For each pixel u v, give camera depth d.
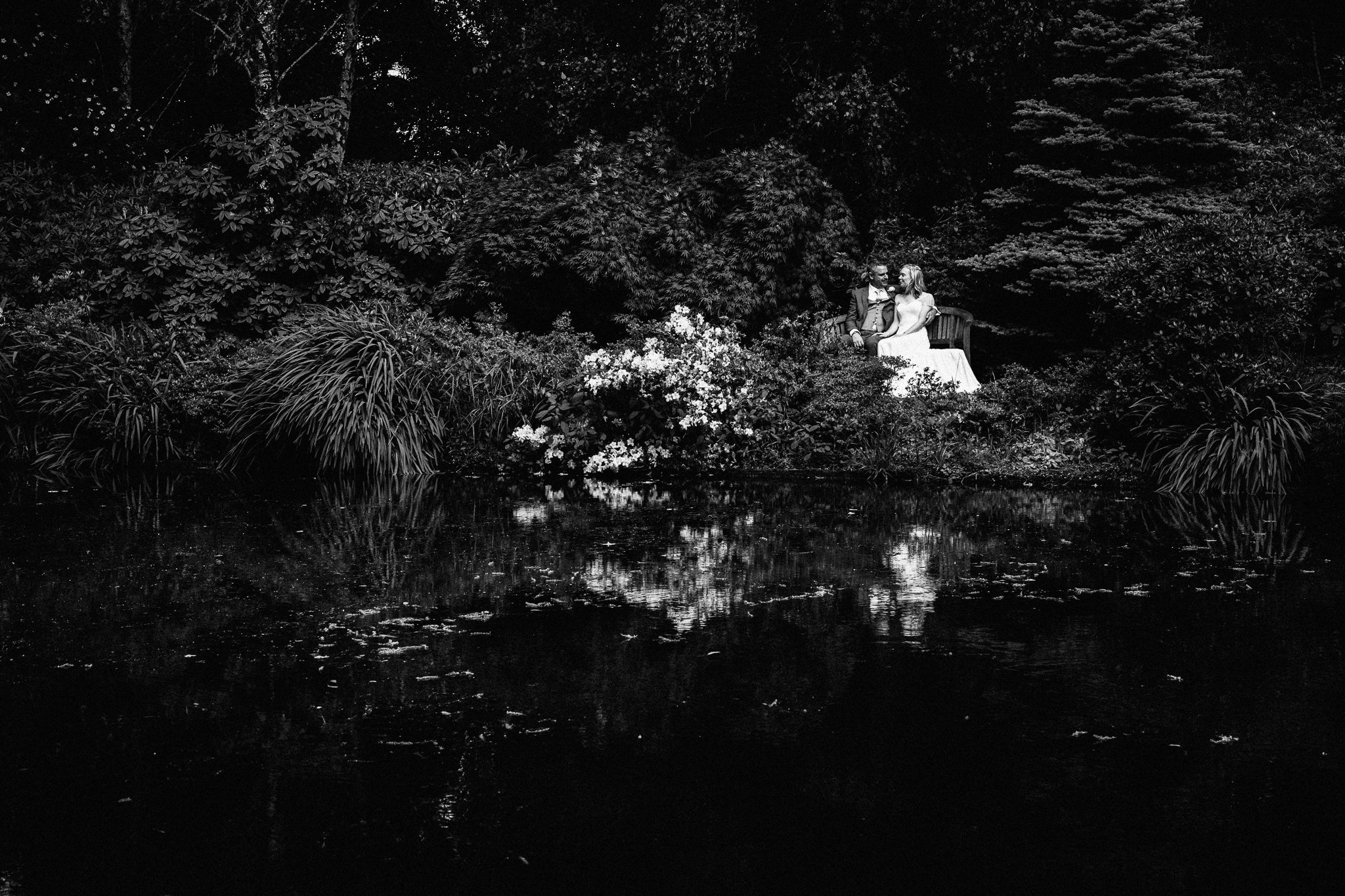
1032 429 11.08
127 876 2.41
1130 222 12.77
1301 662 4.05
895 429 10.43
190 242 13.12
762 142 17.39
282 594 5.20
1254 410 9.17
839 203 15.43
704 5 15.81
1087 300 12.98
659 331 11.39
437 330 11.68
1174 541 6.75
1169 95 13.34
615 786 2.91
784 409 11.09
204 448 11.45
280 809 2.76
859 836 2.62
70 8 19.78
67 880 2.39
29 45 18.17
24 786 2.91
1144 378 9.89
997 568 5.88
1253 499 8.68
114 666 3.98
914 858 2.51
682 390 10.71
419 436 10.62
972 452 10.26
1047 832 2.65
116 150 17.20
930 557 6.23
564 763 3.07
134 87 21.41
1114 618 4.76
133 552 6.25
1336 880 2.40
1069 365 12.20
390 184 14.48
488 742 3.24
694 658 4.13
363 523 7.45
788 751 3.17
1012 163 16.44
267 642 4.32
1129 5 13.53
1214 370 9.47
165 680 3.82
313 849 2.55
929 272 14.75
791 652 4.20
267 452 10.95
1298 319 9.54
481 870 2.45
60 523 7.33
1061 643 4.35
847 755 3.13
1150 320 9.98
